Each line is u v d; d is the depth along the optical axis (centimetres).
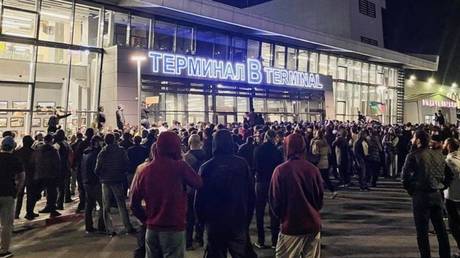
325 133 1570
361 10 4241
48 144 984
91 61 2177
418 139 621
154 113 2197
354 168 1634
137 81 2123
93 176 859
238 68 2656
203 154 739
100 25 2141
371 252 699
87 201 868
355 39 4088
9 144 729
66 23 2108
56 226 930
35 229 900
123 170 848
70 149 1120
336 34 4062
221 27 2658
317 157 1241
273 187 461
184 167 446
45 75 2069
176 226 427
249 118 2038
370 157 1452
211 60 2489
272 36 2944
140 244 606
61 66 2112
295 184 450
